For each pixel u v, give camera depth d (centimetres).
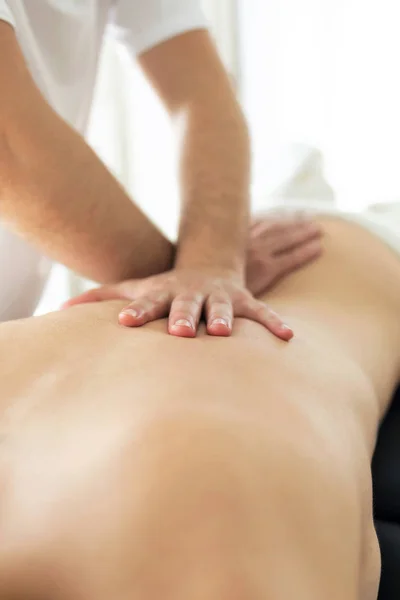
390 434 65
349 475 34
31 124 54
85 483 29
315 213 92
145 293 54
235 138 76
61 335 45
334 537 29
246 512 26
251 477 28
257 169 145
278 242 78
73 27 79
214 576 24
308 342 52
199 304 51
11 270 76
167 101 84
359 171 186
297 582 25
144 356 41
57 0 76
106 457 29
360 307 69
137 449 29
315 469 31
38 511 29
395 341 68
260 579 24
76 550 26
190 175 73
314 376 44
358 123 184
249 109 185
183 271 59
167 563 25
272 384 39
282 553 26
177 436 29
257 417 33
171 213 168
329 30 180
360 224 89
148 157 165
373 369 58
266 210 97
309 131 187
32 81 56
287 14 181
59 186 56
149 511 26
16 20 68
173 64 83
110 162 157
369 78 181
